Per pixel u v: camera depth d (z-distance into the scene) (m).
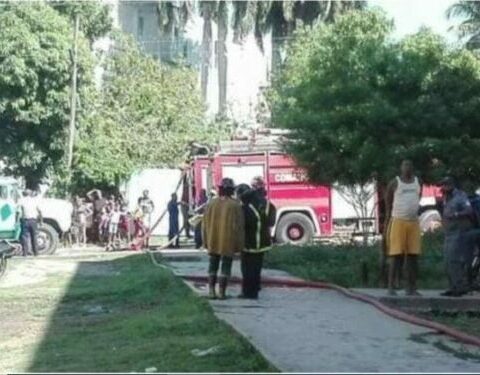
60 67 44.22
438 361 13.14
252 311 17.84
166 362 12.59
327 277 23.86
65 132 45.38
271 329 15.59
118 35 53.84
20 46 43.41
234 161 39.47
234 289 21.64
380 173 24.94
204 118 56.12
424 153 24.67
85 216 42.34
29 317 19.30
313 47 37.62
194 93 56.38
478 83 25.36
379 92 25.30
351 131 25.14
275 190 39.19
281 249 29.48
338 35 27.38
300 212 39.06
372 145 24.84
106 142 47.62
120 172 46.78
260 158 39.28
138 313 18.30
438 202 27.34
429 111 24.92
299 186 39.09
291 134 26.27
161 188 46.97
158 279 22.94
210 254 19.66
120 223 40.66
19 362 14.04
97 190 44.53
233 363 12.27
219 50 67.00
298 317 17.12
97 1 50.03
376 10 39.09
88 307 20.22
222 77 66.69
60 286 24.31
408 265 20.17
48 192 45.66
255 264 19.84
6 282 26.05
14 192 34.75
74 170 46.06
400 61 25.38
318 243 32.34
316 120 25.45
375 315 17.56
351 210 39.19
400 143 24.91
